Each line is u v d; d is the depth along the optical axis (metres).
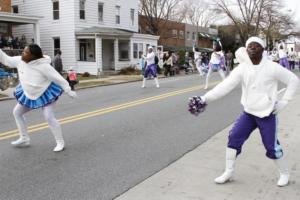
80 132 8.89
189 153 7.15
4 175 5.97
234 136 5.39
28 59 6.95
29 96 7.08
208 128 9.36
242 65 5.21
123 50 36.00
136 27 39.91
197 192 5.21
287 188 5.30
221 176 5.54
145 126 9.59
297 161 6.46
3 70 20.94
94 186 5.51
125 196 5.15
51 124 7.21
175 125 9.71
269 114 5.11
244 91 5.25
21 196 5.17
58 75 7.02
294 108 11.78
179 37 55.97
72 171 6.15
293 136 8.20
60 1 33.16
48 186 5.52
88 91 18.83
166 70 29.53
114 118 10.69
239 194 5.11
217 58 17.89
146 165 6.44
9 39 28.95
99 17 35.16
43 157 6.89
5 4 33.94
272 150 5.23
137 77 28.67
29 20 29.23
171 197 5.06
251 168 6.14
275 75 5.07
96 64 32.19
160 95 16.00
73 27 32.72
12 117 11.27
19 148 7.47
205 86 18.98
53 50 34.06
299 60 38.66
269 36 65.19
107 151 7.30
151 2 49.88
